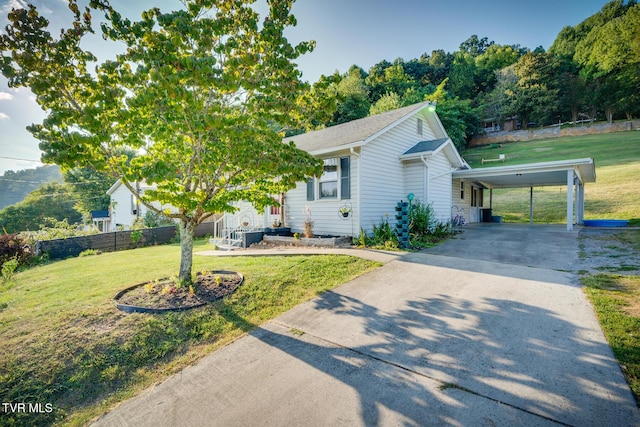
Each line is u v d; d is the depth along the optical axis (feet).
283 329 12.34
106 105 12.03
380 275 18.43
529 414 6.90
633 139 96.07
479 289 15.20
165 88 11.18
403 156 35.55
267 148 13.84
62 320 12.77
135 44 13.30
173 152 16.38
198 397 8.54
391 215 34.63
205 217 17.51
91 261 29.32
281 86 14.84
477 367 8.89
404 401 7.67
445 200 42.16
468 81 145.79
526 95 131.85
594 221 42.60
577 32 143.33
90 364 10.07
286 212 37.01
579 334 10.21
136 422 7.74
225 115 14.92
